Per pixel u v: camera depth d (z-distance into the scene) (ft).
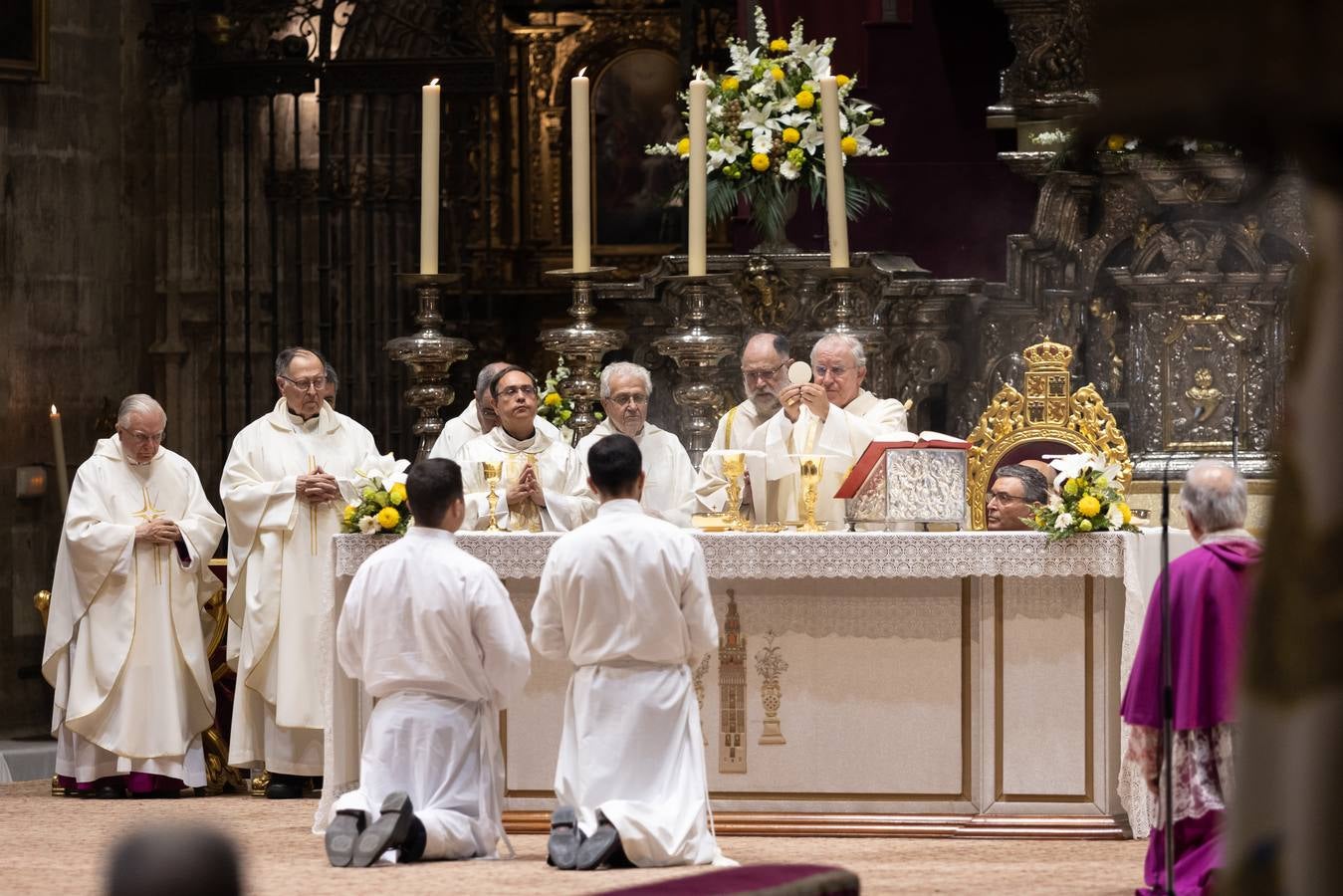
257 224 132.77
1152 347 94.38
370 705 67.51
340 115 134.41
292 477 86.12
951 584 66.18
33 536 118.42
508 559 65.46
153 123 130.11
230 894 11.50
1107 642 65.51
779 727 66.54
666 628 58.59
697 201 71.56
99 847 66.80
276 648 85.35
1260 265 92.53
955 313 98.78
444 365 76.33
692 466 75.72
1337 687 9.71
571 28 158.61
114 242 127.03
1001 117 99.50
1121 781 64.64
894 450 65.31
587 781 58.59
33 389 119.75
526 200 158.61
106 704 85.56
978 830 65.00
